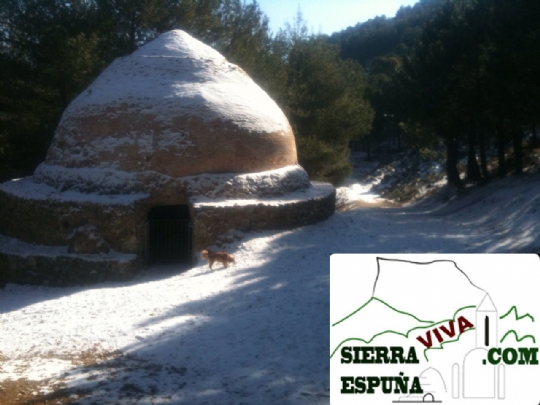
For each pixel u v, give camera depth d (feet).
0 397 20.54
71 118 49.37
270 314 28.99
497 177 79.05
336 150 97.66
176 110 46.37
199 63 50.98
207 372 22.63
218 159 46.73
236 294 33.32
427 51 84.07
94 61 71.00
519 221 52.42
